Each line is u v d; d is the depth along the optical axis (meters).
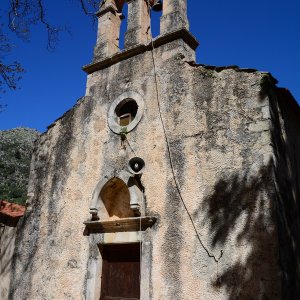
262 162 6.25
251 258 5.82
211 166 6.77
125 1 10.08
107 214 8.12
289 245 6.14
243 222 6.09
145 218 7.06
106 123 8.66
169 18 8.60
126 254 7.60
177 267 6.53
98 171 8.35
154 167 7.47
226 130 6.84
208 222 6.45
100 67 9.41
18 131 83.38
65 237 8.34
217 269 6.09
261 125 6.49
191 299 6.20
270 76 6.80
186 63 7.83
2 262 9.30
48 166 9.41
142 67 8.55
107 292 7.58
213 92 7.25
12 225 9.55
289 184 6.85
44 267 8.42
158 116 7.82
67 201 8.63
